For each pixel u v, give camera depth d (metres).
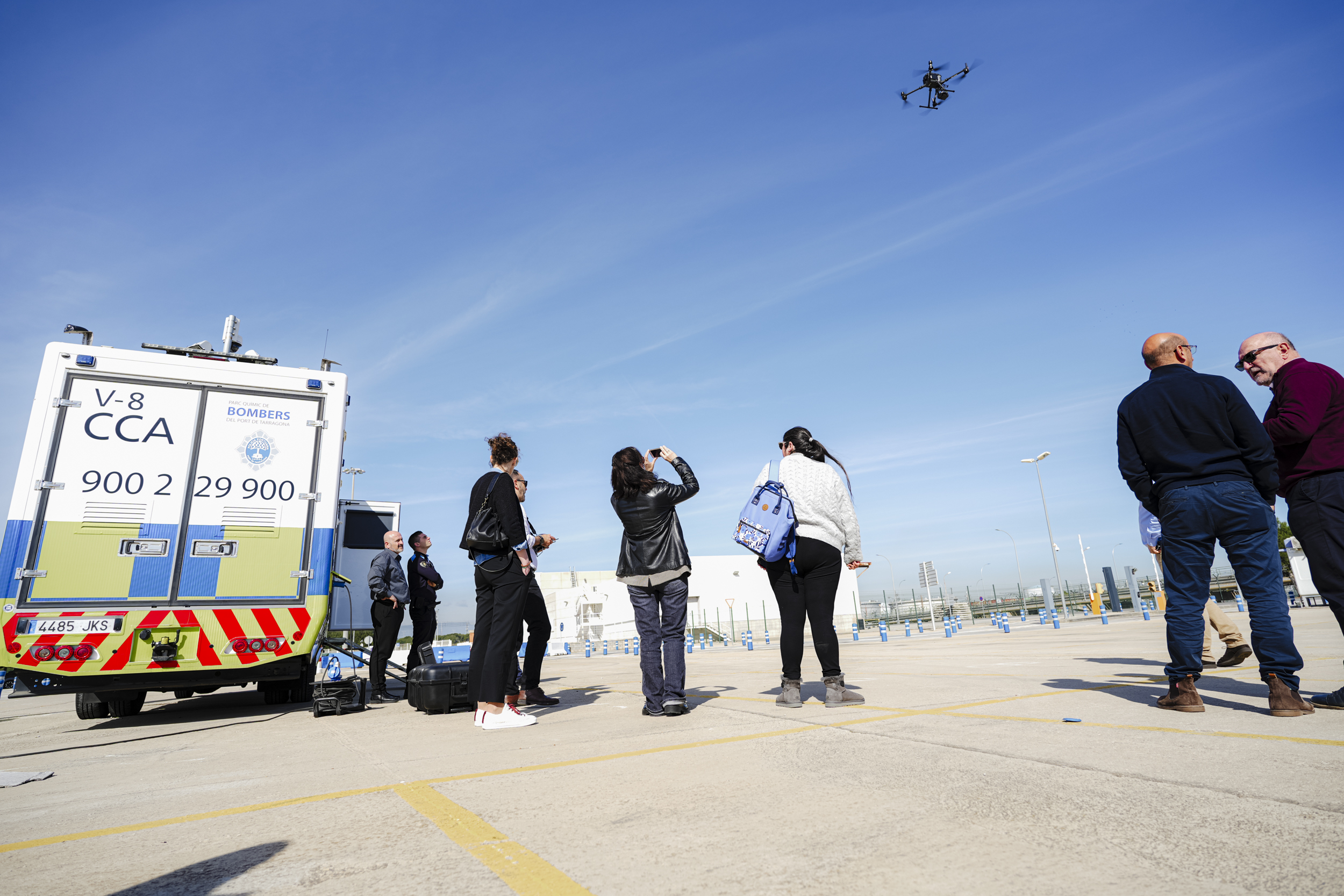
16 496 5.31
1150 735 2.65
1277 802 1.76
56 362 5.61
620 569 4.25
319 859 1.73
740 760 2.62
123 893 1.56
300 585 5.98
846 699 4.09
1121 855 1.49
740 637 45.81
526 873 1.58
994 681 5.01
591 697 5.80
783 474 4.30
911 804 1.94
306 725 5.02
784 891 1.40
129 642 5.37
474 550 4.21
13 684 5.08
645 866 1.58
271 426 6.18
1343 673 4.45
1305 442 3.17
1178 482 3.16
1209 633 5.22
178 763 3.45
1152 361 3.44
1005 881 1.39
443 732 4.07
